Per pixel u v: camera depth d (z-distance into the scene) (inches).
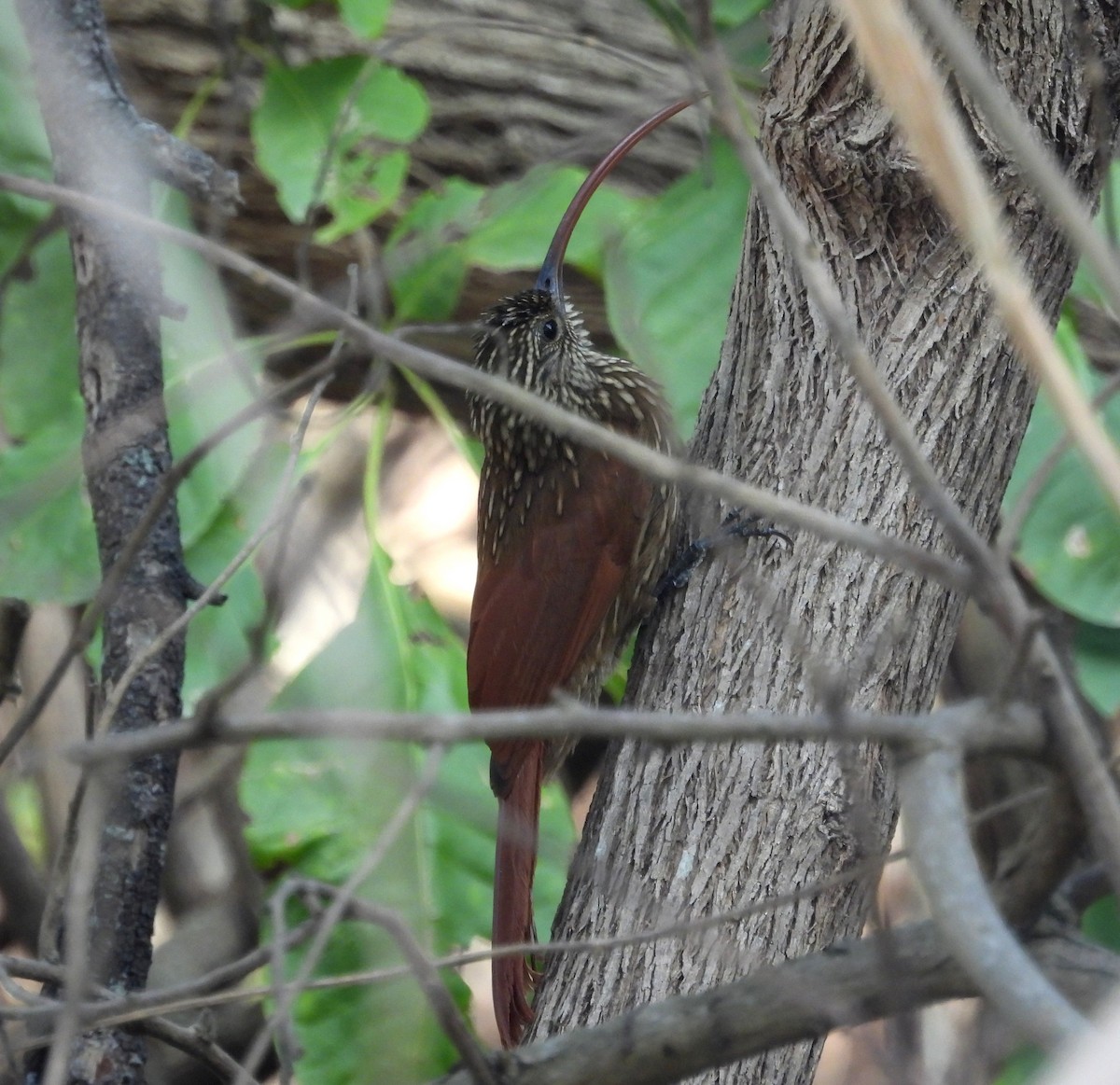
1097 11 209.2
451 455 448.8
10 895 324.2
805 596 213.9
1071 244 213.6
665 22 281.6
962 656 327.6
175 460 285.1
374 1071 271.4
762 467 223.3
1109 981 130.9
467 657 305.6
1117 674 309.9
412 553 444.5
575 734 124.5
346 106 254.7
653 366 269.1
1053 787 121.5
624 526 292.0
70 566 281.3
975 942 106.7
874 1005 138.5
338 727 114.8
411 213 315.6
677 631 225.9
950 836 111.4
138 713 209.2
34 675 316.2
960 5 207.9
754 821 206.1
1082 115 209.2
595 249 310.7
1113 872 110.5
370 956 277.9
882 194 216.8
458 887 284.4
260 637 121.0
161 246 281.7
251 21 335.3
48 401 299.3
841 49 216.7
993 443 216.2
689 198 302.2
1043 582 300.5
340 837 284.4
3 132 285.1
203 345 287.9
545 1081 150.8
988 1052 256.5
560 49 365.7
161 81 347.9
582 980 204.5
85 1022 160.6
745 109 271.1
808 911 202.2
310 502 380.8
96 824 127.3
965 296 215.0
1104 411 315.0
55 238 299.9
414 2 360.5
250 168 350.3
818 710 208.2
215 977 164.1
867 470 214.8
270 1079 340.2
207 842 360.5
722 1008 145.5
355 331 138.9
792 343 225.8
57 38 222.2
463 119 361.7
